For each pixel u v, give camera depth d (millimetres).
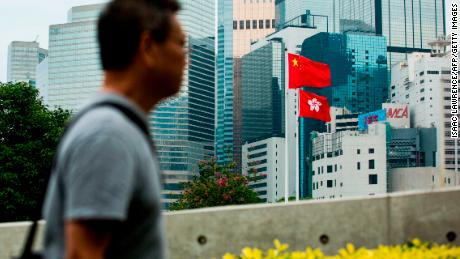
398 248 6406
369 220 7902
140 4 2529
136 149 2357
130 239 2391
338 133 187250
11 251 7941
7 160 39219
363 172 183000
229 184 58375
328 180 191875
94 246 2227
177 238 7820
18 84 41125
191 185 60188
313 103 35438
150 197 2410
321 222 7863
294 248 7812
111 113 2373
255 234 7816
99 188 2219
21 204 38469
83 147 2264
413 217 7938
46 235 2443
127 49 2482
